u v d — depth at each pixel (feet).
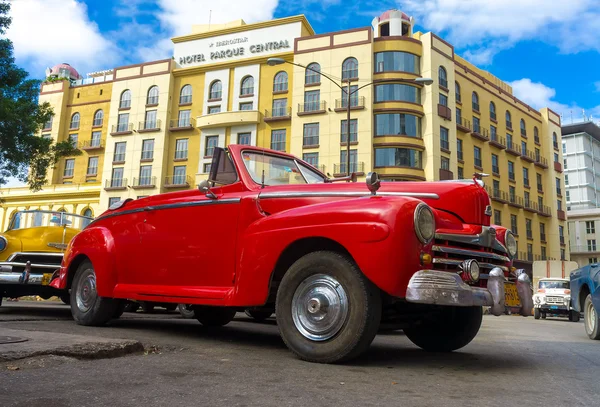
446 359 12.75
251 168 14.96
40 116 61.93
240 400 7.41
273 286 12.49
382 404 7.46
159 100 136.15
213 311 20.24
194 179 129.08
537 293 70.79
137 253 16.29
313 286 11.25
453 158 119.14
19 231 24.25
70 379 8.27
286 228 11.84
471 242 11.66
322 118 116.06
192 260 14.49
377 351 14.07
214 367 10.04
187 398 7.39
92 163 148.87
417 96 115.96
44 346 10.28
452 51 124.88
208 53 134.82
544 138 165.37
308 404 7.31
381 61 115.85
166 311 33.30
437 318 14.43
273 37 127.65
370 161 109.91
